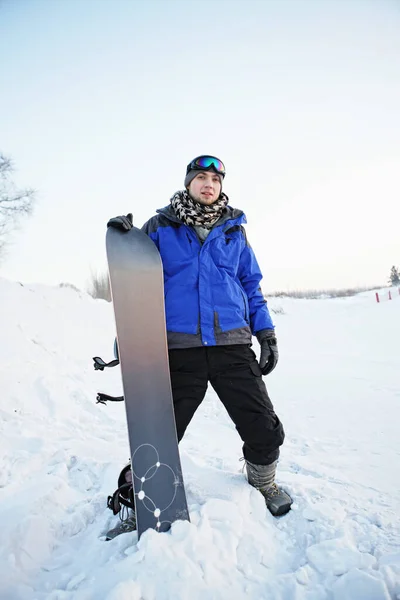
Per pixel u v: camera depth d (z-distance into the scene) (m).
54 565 1.48
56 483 2.06
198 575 1.29
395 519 1.71
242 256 2.03
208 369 1.77
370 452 2.77
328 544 1.48
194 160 1.88
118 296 1.63
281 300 23.33
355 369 6.68
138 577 1.25
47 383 4.41
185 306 1.78
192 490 1.88
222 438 3.31
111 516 1.79
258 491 1.82
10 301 9.40
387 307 17.73
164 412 1.62
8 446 2.92
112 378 6.27
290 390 5.32
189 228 1.88
